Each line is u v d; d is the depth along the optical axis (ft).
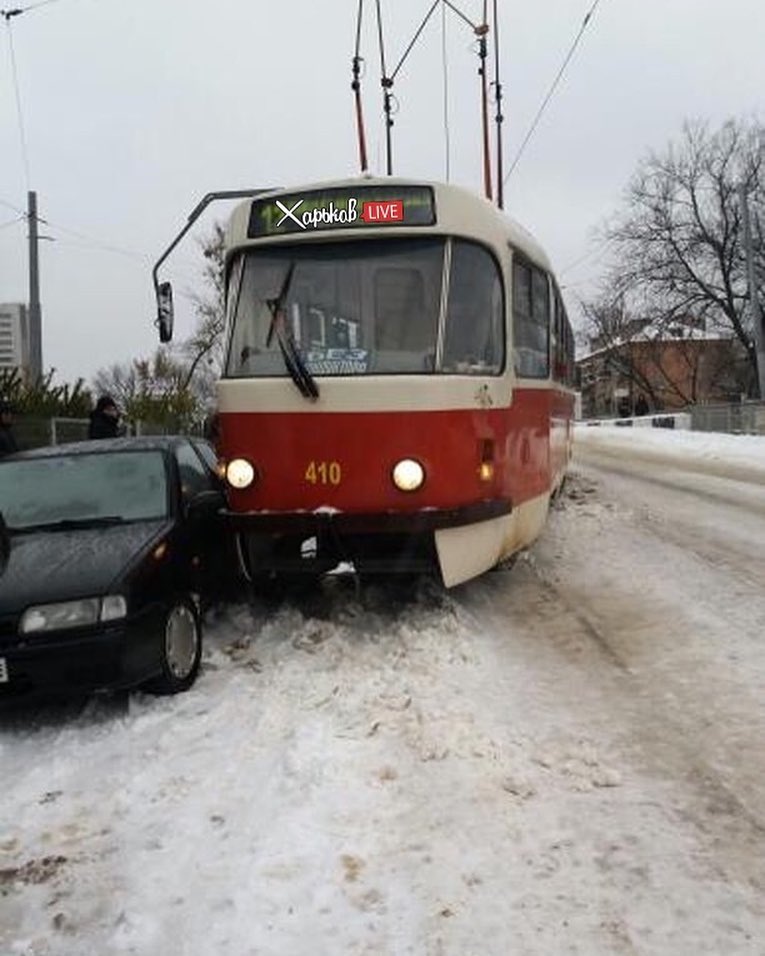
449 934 11.20
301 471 22.48
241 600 26.40
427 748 16.14
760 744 16.28
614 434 125.70
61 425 58.54
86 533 21.45
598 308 201.67
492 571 30.01
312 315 23.15
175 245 26.07
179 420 98.07
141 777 15.76
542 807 14.21
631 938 11.02
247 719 18.08
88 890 12.62
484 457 22.90
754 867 12.45
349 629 23.26
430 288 22.81
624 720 17.54
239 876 12.57
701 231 160.86
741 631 22.94
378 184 23.06
